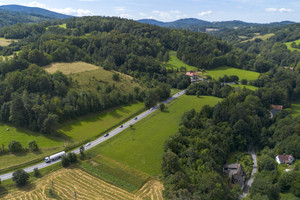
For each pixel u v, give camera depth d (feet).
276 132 415.23
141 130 425.69
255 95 568.82
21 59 537.24
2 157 314.96
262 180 290.76
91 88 526.98
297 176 294.87
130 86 589.32
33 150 334.03
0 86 430.61
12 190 260.01
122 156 340.18
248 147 408.87
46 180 279.90
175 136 358.64
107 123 440.45
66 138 375.86
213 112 447.01
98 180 285.02
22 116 382.63
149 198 257.34
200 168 286.25
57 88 464.65
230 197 264.93
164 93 589.73
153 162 329.93
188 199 226.17
